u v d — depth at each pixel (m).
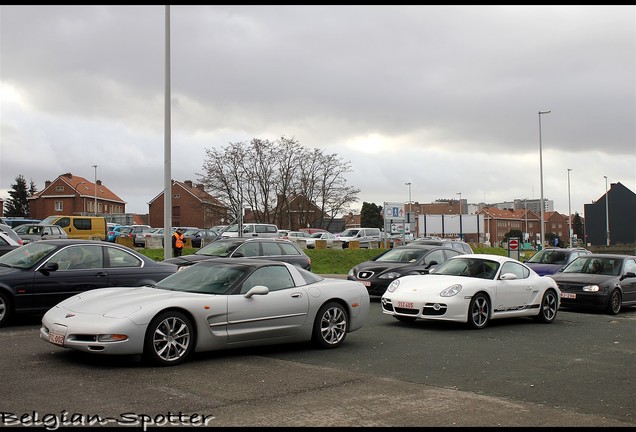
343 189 62.44
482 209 136.38
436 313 11.84
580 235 148.38
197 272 9.25
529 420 5.91
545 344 10.68
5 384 6.74
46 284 10.88
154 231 51.19
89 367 7.66
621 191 101.75
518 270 13.41
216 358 8.56
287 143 60.12
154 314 7.69
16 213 88.75
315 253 35.19
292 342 9.31
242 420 5.65
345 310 9.98
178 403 6.14
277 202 60.12
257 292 8.59
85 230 40.25
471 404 6.45
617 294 16.55
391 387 7.12
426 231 62.94
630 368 8.66
